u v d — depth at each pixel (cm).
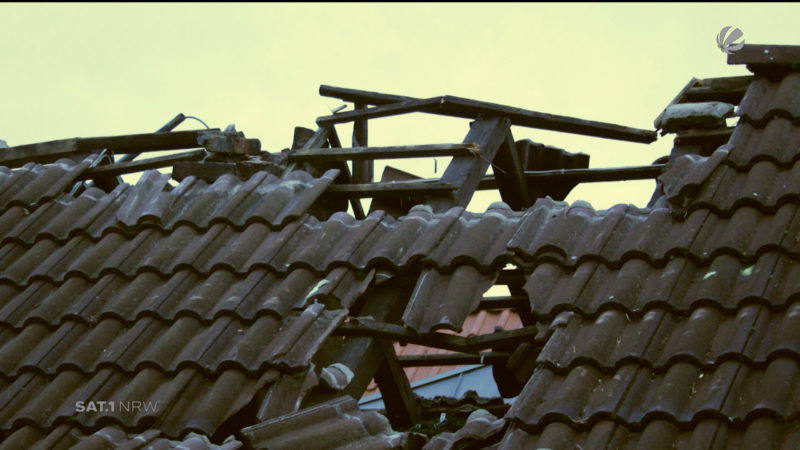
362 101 844
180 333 621
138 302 667
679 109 700
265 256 667
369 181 830
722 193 611
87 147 859
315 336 596
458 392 987
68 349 645
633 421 496
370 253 662
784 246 555
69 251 738
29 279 721
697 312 541
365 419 550
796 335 500
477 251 635
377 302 646
